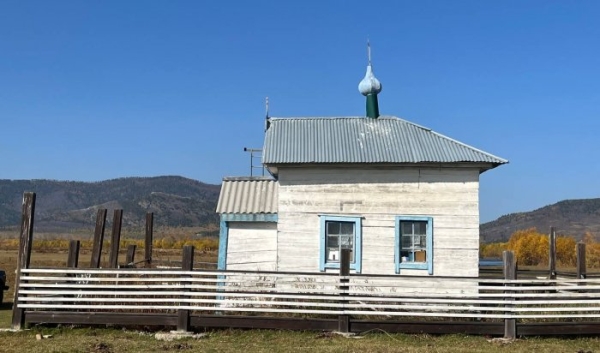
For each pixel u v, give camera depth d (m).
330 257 16.89
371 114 20.00
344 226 17.00
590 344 12.98
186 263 13.89
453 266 16.59
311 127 18.86
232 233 17.56
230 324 13.47
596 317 13.47
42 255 62.38
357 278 14.02
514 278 13.67
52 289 13.79
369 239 16.83
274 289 13.72
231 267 17.42
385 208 16.89
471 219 16.73
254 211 17.31
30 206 13.95
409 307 13.50
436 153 16.94
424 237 16.89
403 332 13.44
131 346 12.04
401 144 17.50
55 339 12.67
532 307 13.51
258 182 18.59
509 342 13.00
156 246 81.94
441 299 13.57
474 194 16.81
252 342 12.66
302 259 16.81
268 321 13.47
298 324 13.45
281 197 17.08
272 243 17.45
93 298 13.73
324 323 13.49
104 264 31.11
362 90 20.19
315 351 11.72
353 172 17.05
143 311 13.92
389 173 17.03
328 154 17.00
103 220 15.34
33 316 13.59
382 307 13.51
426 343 12.79
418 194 16.89
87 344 12.10
